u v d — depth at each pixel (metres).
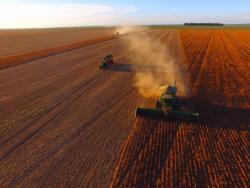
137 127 14.06
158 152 11.55
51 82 23.39
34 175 10.03
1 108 16.97
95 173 10.11
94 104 17.73
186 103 17.88
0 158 11.20
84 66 30.83
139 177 9.82
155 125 14.33
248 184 9.50
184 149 11.83
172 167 10.45
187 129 13.88
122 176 9.90
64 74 26.56
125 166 10.52
